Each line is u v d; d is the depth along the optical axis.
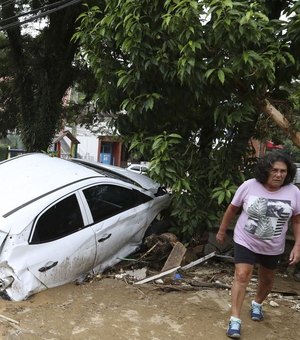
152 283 5.79
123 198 6.45
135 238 6.62
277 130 7.30
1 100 19.34
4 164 6.61
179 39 5.73
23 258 5.01
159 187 7.21
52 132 15.79
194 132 7.30
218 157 6.86
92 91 17.92
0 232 5.01
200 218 6.80
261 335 4.41
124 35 6.21
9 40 15.41
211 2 5.39
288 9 6.34
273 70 5.82
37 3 14.87
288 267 6.77
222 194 6.39
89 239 5.68
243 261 4.24
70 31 15.03
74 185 5.79
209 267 6.84
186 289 5.60
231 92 6.27
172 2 5.85
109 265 6.20
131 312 4.82
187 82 5.98
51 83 15.56
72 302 4.99
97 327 4.42
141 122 6.84
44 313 4.64
